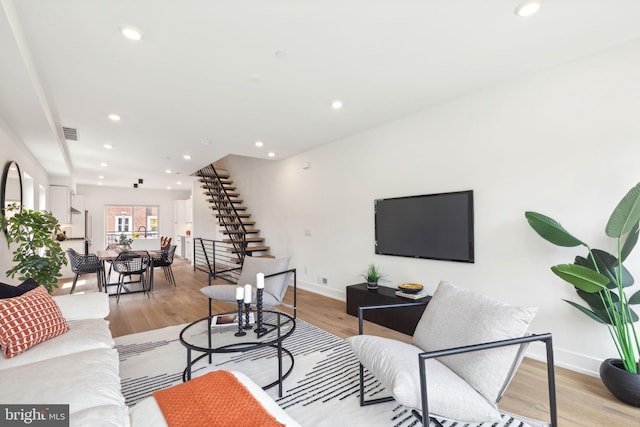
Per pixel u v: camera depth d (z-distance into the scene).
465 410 1.46
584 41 2.25
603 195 2.36
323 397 2.15
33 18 1.89
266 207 6.72
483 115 3.03
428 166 3.52
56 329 2.04
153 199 11.14
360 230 4.38
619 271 2.07
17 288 2.19
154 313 4.16
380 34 2.13
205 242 8.55
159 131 4.12
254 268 3.77
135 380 2.40
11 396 1.38
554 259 2.58
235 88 2.90
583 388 2.22
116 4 1.80
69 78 2.66
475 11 1.91
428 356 1.37
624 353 2.05
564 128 2.54
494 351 1.53
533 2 1.84
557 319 2.56
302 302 4.60
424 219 3.53
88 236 9.40
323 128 4.14
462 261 3.17
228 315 2.83
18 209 3.55
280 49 2.29
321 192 5.09
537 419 1.89
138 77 2.66
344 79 2.77
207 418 1.25
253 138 4.54
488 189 2.99
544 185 2.64
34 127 3.38
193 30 2.05
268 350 2.93
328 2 1.82
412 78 2.78
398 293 3.45
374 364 1.75
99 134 4.22
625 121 2.27
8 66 2.12
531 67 2.61
